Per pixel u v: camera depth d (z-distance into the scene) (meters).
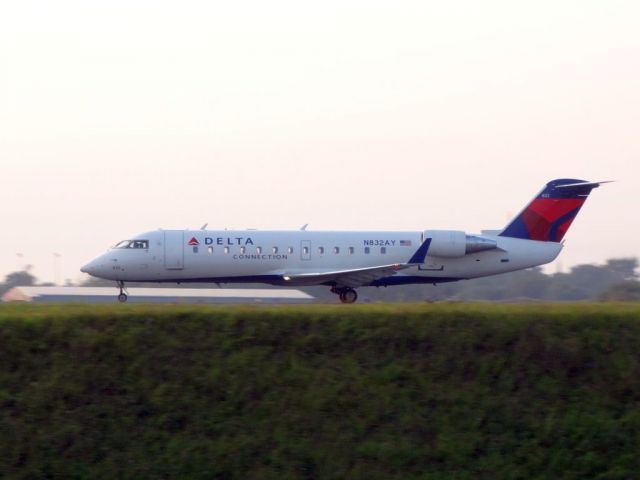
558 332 73.62
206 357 70.75
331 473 65.00
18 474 63.66
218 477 64.50
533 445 67.06
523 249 157.00
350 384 69.75
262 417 67.56
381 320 73.75
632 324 74.25
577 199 158.38
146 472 64.31
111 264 146.12
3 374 68.56
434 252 153.00
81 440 65.44
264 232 151.38
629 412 69.19
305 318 73.69
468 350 72.38
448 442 66.75
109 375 69.19
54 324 71.44
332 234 152.75
